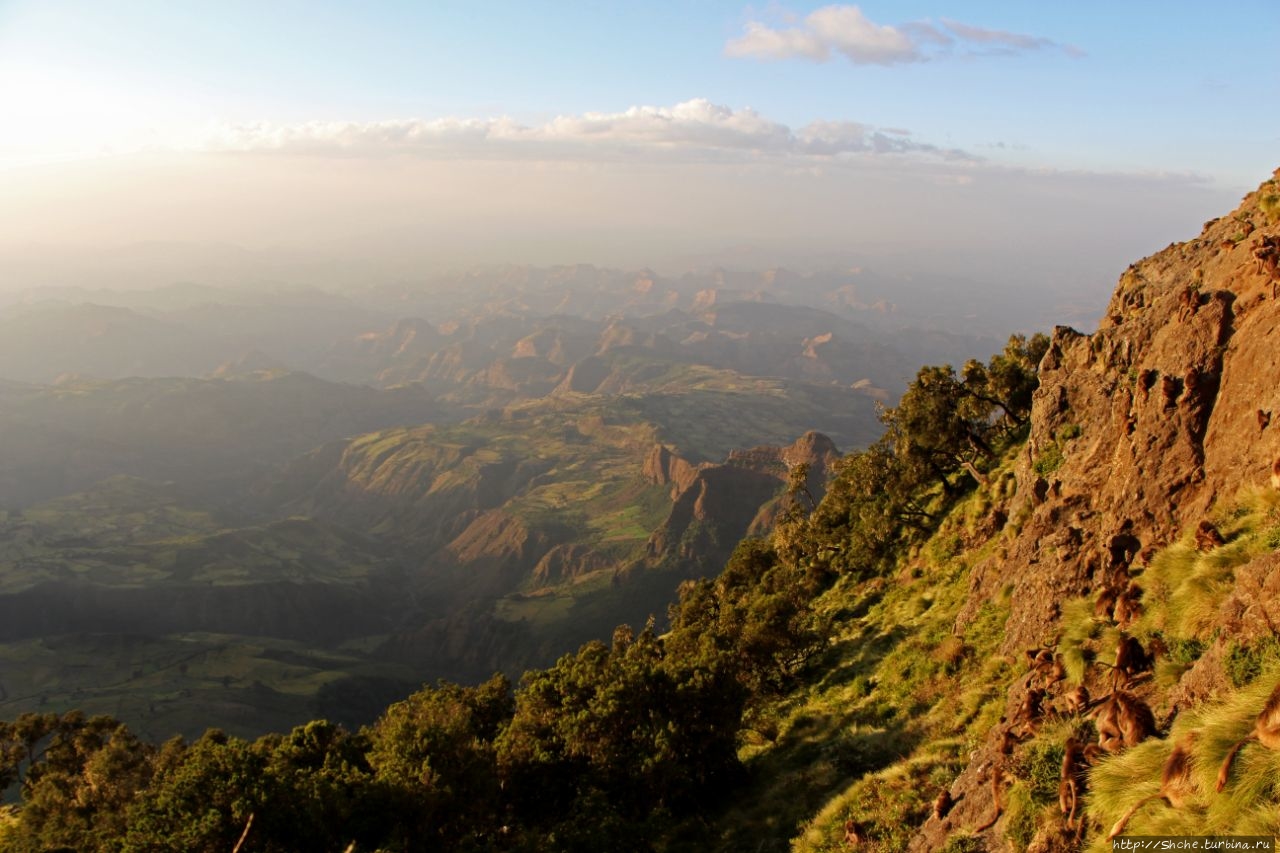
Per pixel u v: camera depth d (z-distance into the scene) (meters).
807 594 71.94
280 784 29.38
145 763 55.22
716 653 41.28
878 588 58.66
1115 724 14.02
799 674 50.72
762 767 39.41
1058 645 18.86
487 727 47.66
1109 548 23.44
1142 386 25.55
